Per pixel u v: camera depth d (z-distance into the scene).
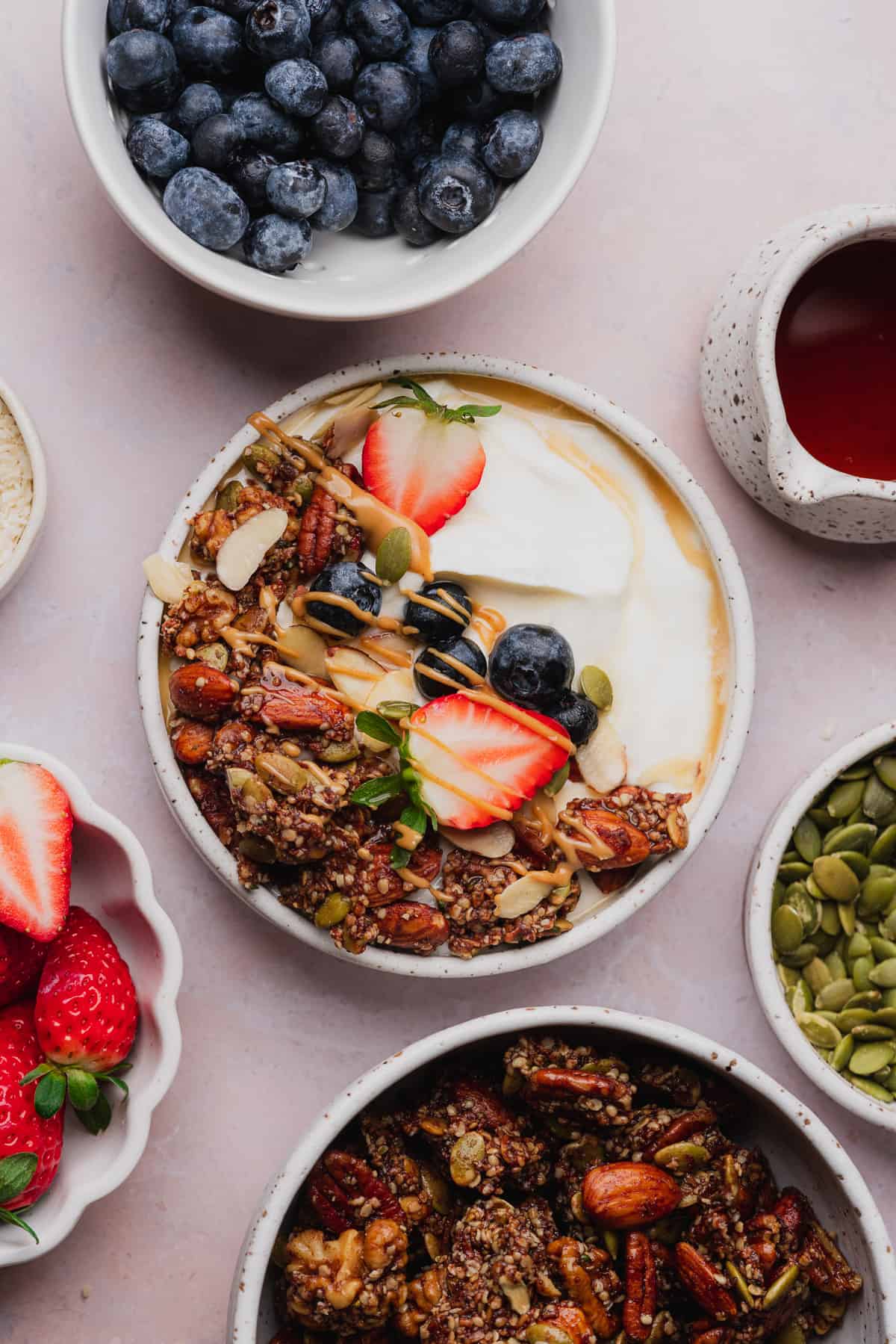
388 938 0.60
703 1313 0.59
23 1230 0.58
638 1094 0.61
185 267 0.58
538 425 0.62
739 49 0.64
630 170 0.64
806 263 0.59
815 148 0.65
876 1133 0.64
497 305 0.64
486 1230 0.59
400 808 0.60
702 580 0.62
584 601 0.61
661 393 0.64
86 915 0.59
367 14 0.58
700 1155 0.59
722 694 0.62
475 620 0.61
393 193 0.60
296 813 0.58
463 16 0.60
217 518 0.60
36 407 0.62
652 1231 0.59
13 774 0.57
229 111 0.59
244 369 0.63
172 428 0.63
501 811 0.60
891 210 0.59
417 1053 0.58
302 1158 0.57
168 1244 0.62
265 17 0.57
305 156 0.59
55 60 0.62
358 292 0.60
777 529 0.65
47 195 0.62
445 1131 0.60
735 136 0.64
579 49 0.59
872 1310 0.58
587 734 0.61
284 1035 0.63
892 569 0.65
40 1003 0.57
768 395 0.59
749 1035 0.64
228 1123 0.62
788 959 0.63
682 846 0.61
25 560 0.61
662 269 0.64
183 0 0.58
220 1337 0.62
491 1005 0.63
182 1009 0.62
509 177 0.60
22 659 0.62
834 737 0.65
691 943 0.64
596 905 0.61
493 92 0.60
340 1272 0.58
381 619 0.60
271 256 0.59
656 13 0.64
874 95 0.65
